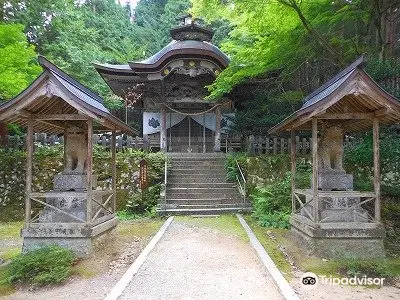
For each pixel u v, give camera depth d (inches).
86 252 263.7
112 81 718.5
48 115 268.8
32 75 475.8
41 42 853.8
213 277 230.8
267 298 195.9
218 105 741.9
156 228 395.2
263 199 446.0
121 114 943.7
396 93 432.1
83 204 287.9
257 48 502.3
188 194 527.8
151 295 199.3
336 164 307.9
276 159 558.3
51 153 524.4
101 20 1129.4
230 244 319.6
